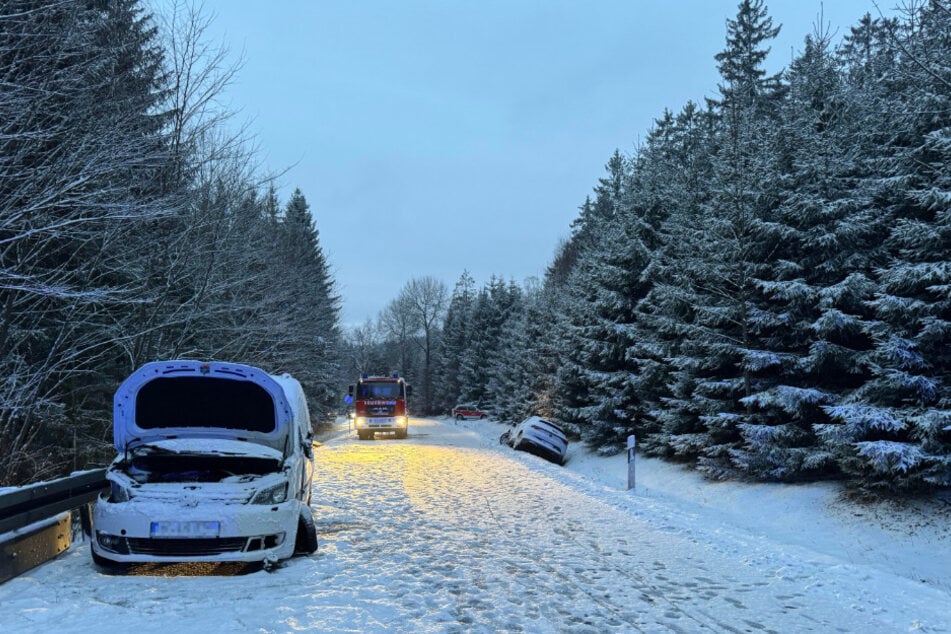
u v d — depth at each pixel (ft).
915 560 30.73
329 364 104.37
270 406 23.41
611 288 75.82
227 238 45.52
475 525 29.94
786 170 49.67
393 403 103.81
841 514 37.86
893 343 36.22
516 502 36.99
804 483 44.65
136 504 19.21
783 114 51.16
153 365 21.98
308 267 82.84
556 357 103.09
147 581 18.60
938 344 37.60
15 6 26.05
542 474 51.16
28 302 35.37
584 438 77.82
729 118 55.67
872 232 43.24
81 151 27.81
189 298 46.01
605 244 82.02
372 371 315.37
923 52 38.58
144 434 22.43
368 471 51.21
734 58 128.26
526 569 21.93
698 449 53.67
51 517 21.42
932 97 38.37
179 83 38.73
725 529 30.63
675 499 48.42
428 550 24.32
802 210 44.75
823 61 52.47
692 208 65.16
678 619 17.07
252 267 55.01
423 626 15.75
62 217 29.19
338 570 20.61
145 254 39.91
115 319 39.60
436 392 264.11
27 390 33.19
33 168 26.45
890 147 44.91
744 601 18.88
